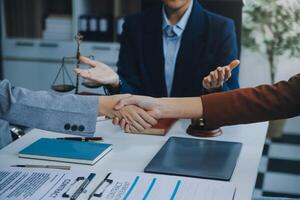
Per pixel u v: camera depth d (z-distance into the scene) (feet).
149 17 6.97
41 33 12.26
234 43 6.72
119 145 4.80
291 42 10.39
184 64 6.68
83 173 4.02
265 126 5.46
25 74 12.17
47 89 12.13
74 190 3.69
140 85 6.86
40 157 4.37
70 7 12.53
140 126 4.71
